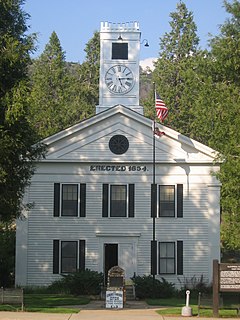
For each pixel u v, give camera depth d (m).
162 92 69.69
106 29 47.41
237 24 31.64
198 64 32.47
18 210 28.73
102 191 42.91
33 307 28.39
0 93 26.69
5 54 26.38
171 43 72.88
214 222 42.56
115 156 42.97
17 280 42.12
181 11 73.38
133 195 42.81
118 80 47.00
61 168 42.97
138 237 42.56
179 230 42.56
